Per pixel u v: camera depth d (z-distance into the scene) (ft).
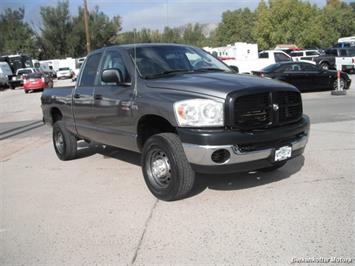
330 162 23.15
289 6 209.97
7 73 139.64
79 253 14.14
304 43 211.82
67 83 145.48
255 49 135.23
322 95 61.21
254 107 16.87
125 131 20.44
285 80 65.57
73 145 26.63
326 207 16.70
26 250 14.56
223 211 16.87
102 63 22.71
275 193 18.53
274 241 14.11
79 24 277.64
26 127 44.83
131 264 13.23
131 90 19.80
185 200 18.26
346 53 113.80
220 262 13.00
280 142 17.53
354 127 33.45
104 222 16.53
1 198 20.13
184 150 16.93
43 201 19.38
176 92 17.62
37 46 284.00
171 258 13.44
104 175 23.09
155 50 21.34
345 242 13.79
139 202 18.48
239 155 16.48
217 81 17.81
